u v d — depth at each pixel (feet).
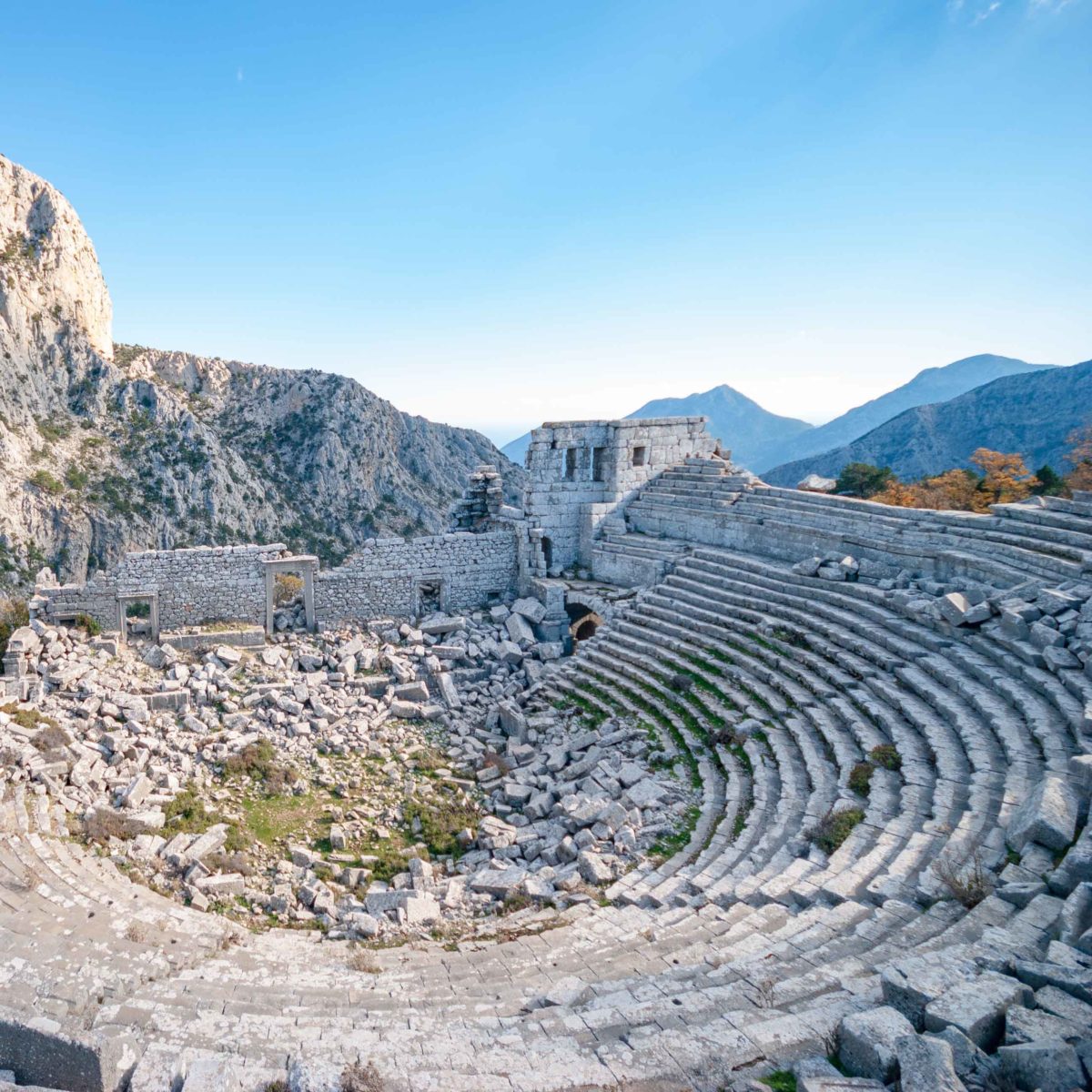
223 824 64.49
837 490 146.41
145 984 36.94
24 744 69.00
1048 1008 23.08
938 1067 19.92
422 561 114.32
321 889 55.72
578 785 70.23
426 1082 24.47
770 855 49.70
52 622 96.43
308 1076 24.34
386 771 76.48
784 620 83.66
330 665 97.91
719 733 68.49
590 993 33.94
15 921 42.42
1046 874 34.60
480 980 39.70
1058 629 59.41
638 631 94.12
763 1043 25.32
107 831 59.26
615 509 123.13
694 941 39.58
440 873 59.67
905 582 81.00
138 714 80.23
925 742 56.34
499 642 107.14
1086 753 44.52
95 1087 24.90
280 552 106.63
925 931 33.73
